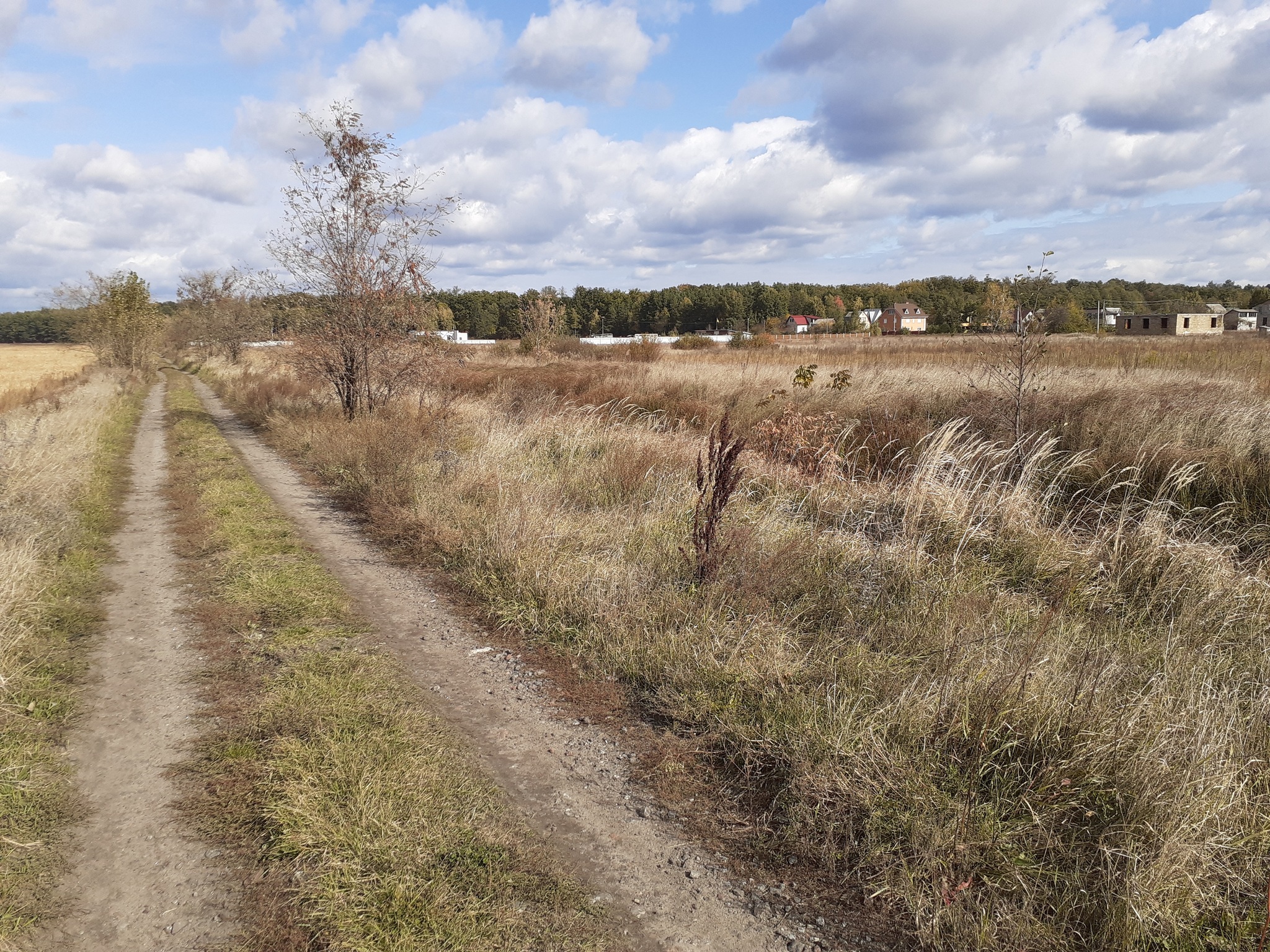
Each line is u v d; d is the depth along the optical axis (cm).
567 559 628
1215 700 365
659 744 394
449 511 818
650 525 703
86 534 805
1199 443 865
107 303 4009
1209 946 254
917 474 733
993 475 801
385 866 291
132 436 1722
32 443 1040
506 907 276
